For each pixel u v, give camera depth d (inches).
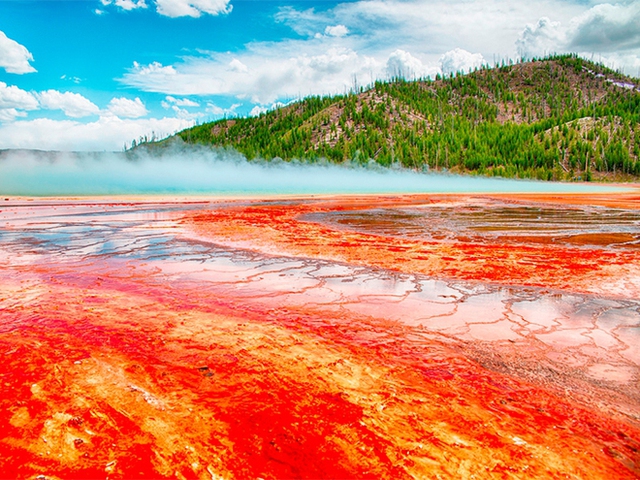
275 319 214.4
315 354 171.2
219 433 114.7
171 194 1631.4
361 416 125.6
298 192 1929.1
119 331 189.0
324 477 99.0
